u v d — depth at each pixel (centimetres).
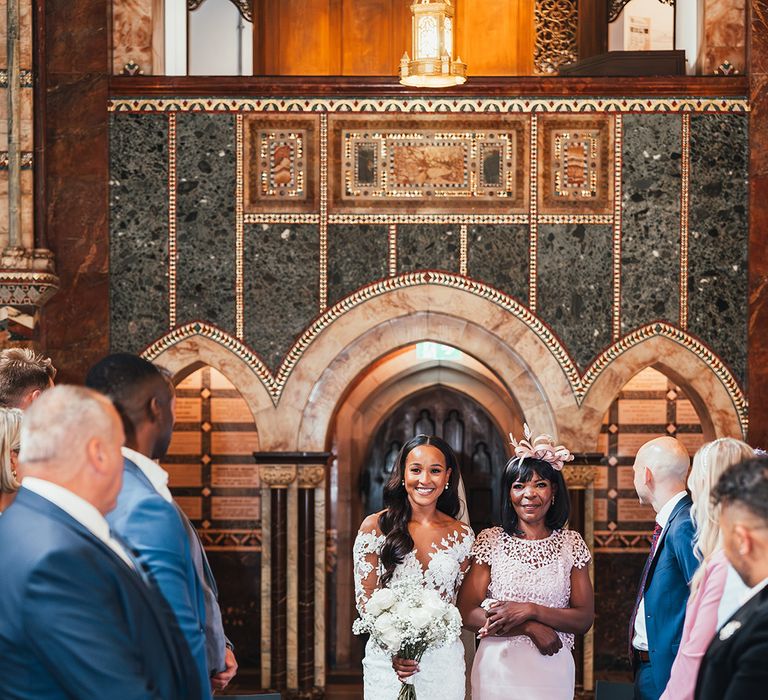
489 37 1061
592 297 845
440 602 415
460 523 488
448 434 1136
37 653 225
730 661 257
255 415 848
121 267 844
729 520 257
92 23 840
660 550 436
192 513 1024
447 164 850
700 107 841
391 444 1135
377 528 481
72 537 234
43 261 801
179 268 847
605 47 1000
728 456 354
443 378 1112
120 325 843
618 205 844
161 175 845
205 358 847
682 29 924
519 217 847
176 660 249
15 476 356
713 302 841
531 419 855
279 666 854
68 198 838
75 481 243
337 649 1058
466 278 848
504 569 464
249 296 848
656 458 444
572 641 472
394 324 862
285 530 859
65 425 243
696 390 841
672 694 322
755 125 834
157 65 884
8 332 803
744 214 841
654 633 419
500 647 459
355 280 850
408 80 754
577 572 472
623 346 844
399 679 428
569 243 846
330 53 1063
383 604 414
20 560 229
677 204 841
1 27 802
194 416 1027
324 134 849
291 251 850
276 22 1059
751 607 257
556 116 847
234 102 848
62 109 836
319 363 849
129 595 239
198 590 291
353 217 849
